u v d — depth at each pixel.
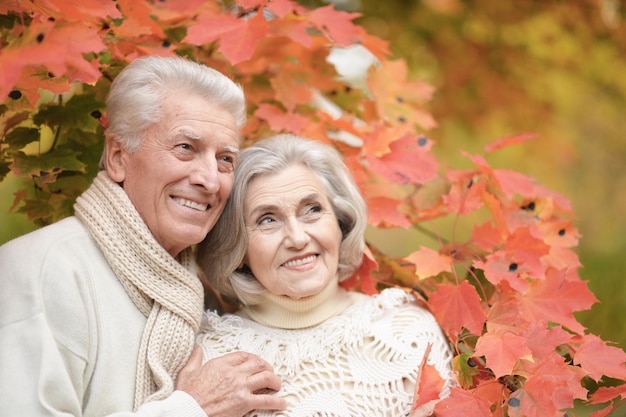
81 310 1.67
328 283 2.04
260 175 1.98
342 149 2.40
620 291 3.51
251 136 2.48
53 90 1.85
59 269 1.67
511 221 2.34
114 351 1.70
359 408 1.83
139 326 1.75
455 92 3.79
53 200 2.14
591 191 4.07
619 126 3.99
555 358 1.83
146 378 1.72
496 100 3.85
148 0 2.31
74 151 2.12
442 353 2.00
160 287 1.76
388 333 1.95
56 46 1.57
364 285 2.19
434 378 1.83
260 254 1.96
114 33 2.15
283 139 2.05
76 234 1.75
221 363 1.79
